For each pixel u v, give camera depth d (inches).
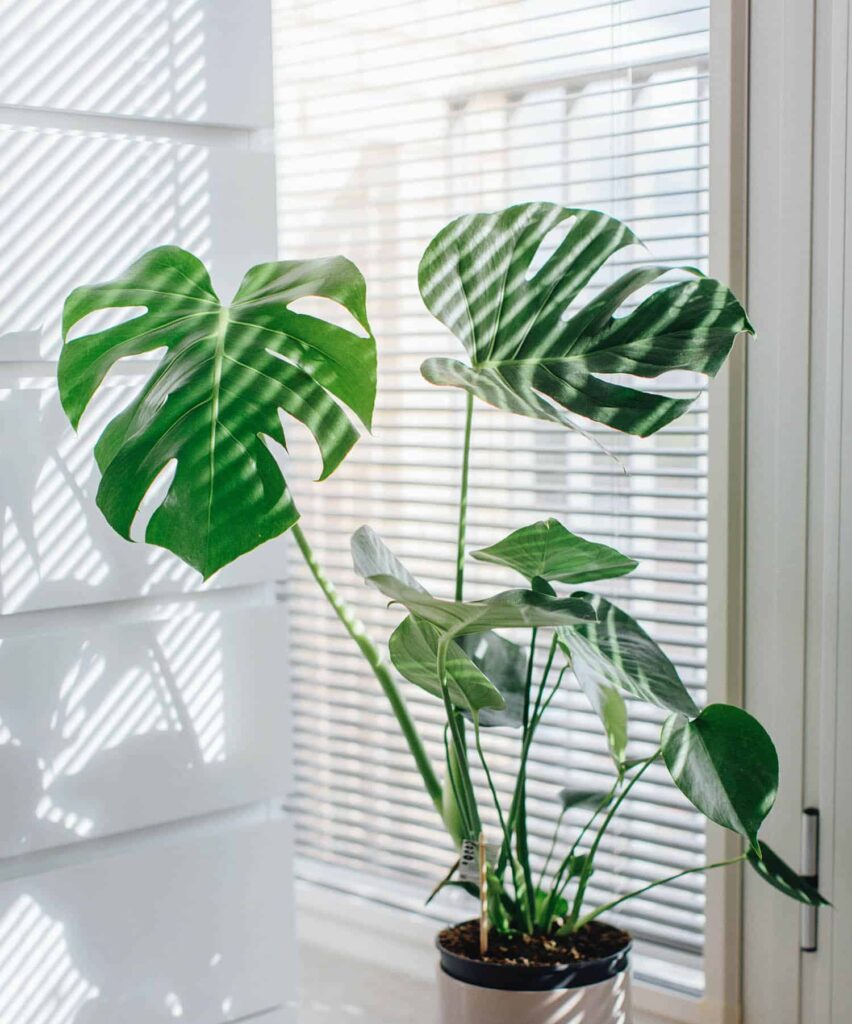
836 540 55.1
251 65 50.9
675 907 63.2
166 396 42.4
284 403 43.3
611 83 62.2
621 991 48.6
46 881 46.9
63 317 41.6
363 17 73.0
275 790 53.3
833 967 57.1
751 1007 60.6
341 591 78.9
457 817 54.1
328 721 80.1
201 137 50.4
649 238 61.8
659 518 61.7
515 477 68.5
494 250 48.8
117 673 48.4
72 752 47.3
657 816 63.6
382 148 73.3
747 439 58.7
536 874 69.0
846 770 55.8
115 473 41.4
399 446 74.0
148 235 48.4
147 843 50.4
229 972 52.2
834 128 53.7
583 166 64.0
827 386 54.8
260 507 42.1
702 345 46.4
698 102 59.0
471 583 71.3
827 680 55.9
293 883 54.1
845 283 54.0
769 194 56.9
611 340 47.6
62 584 47.0
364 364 43.8
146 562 49.1
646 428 45.8
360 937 76.5
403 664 49.1
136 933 49.4
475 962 47.5
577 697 66.7
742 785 42.4
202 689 50.9
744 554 59.1
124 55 47.1
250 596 53.0
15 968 46.3
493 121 67.6
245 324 44.0
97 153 46.8
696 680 61.9
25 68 44.6
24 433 45.9
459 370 45.8
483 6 67.0
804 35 54.8
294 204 79.0
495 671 53.4
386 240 73.7
